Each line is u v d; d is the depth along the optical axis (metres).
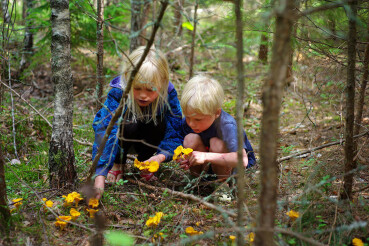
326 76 3.44
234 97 5.56
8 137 3.65
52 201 2.50
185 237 2.11
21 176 3.02
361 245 1.89
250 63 5.92
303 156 3.48
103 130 2.70
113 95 2.81
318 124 4.39
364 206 2.38
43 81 6.01
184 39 6.61
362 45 2.88
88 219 2.33
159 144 3.12
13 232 2.11
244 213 2.42
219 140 2.79
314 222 2.24
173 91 2.98
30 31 5.48
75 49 5.84
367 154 3.17
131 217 2.45
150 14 6.83
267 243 1.39
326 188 2.49
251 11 2.30
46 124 4.00
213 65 6.89
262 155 1.39
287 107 5.04
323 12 2.37
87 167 3.13
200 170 2.97
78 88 5.79
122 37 5.96
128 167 3.28
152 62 2.45
